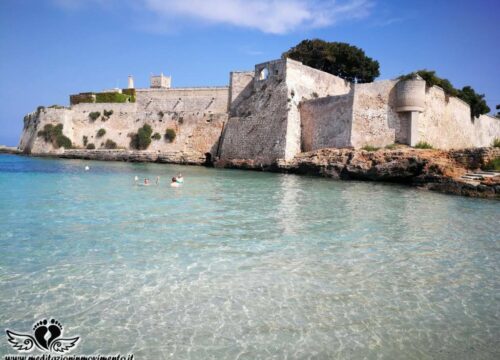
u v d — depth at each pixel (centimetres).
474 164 3238
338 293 1082
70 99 7681
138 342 833
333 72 6919
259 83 5575
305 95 5331
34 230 1641
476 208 2372
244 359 786
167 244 1486
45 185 3039
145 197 2583
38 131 7350
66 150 7006
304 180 3878
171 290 1071
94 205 2238
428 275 1234
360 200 2603
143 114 6819
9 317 914
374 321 940
